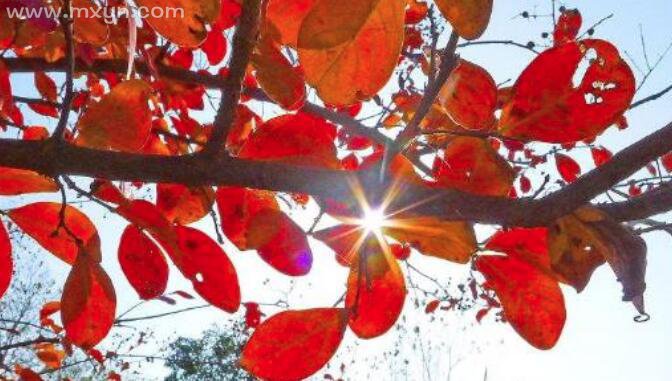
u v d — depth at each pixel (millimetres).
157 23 623
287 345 685
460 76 710
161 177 701
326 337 690
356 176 693
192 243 717
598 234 671
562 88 678
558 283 704
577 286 691
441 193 688
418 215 690
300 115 714
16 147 699
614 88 673
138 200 720
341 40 575
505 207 682
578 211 679
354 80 578
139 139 720
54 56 1033
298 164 711
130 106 719
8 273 732
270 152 711
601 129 674
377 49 577
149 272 735
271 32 698
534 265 706
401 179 692
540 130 680
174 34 625
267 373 684
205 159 699
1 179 738
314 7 577
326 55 576
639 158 666
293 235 734
